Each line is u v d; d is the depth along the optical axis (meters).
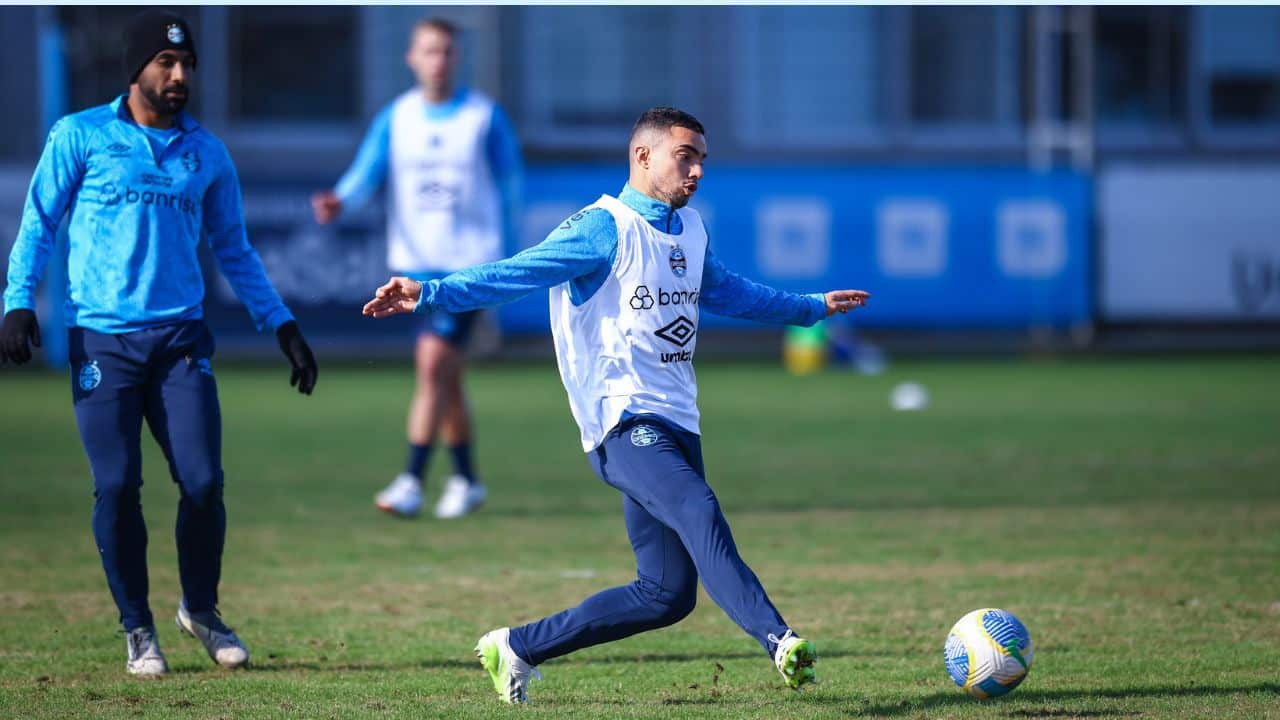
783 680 19.48
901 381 73.00
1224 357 84.94
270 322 20.47
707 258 18.00
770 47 83.94
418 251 36.09
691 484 16.53
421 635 22.45
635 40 83.25
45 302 78.19
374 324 76.50
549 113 83.12
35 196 19.17
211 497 19.53
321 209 35.69
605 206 17.08
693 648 21.66
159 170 19.42
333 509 36.28
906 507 36.28
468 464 35.69
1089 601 24.86
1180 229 82.00
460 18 82.44
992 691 17.83
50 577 27.20
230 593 25.88
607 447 17.02
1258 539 31.36
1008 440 50.47
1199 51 86.94
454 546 30.97
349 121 82.88
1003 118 85.00
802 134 84.38
